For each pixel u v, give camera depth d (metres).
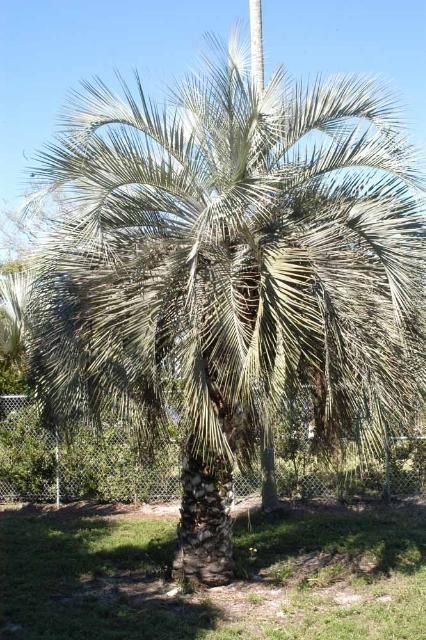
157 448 7.16
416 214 6.41
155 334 6.11
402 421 6.26
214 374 6.20
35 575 7.45
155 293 6.19
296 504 10.81
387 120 6.71
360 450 6.39
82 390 7.04
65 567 7.70
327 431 6.62
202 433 6.06
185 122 6.83
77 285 6.71
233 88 6.37
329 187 6.75
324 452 6.82
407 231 6.25
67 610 6.41
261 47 9.55
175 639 5.66
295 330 5.79
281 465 10.94
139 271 6.32
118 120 6.55
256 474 10.98
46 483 11.59
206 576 6.92
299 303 5.80
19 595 6.82
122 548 8.45
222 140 6.42
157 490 11.34
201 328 6.04
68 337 6.84
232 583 7.06
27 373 7.83
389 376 6.05
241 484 11.09
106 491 11.38
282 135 6.75
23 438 11.61
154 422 6.75
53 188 6.37
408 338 6.29
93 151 6.25
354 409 6.22
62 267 6.71
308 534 8.93
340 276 5.98
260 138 6.57
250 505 10.80
